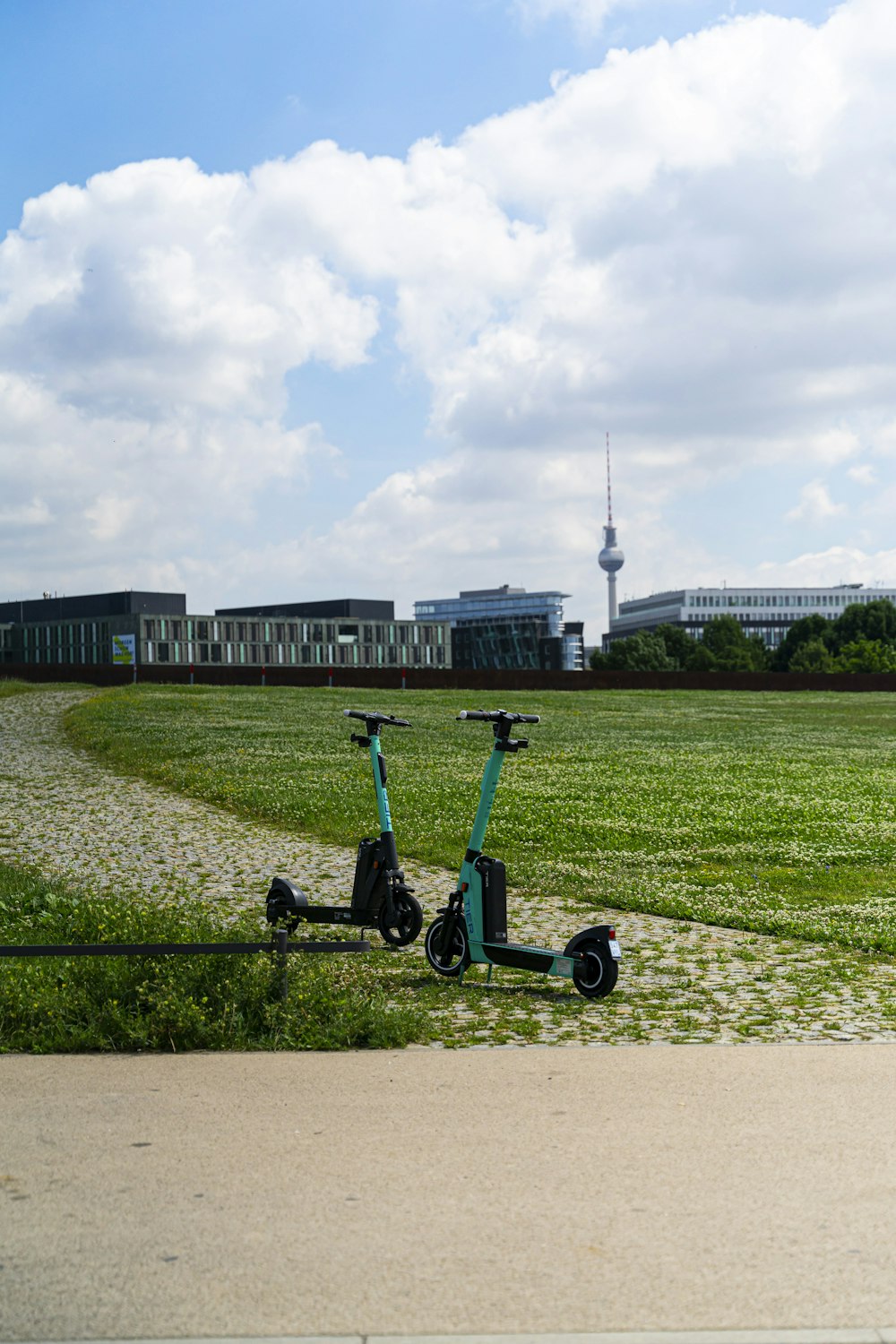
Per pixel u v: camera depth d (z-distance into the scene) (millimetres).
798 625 147625
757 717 47375
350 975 8812
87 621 160250
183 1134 5531
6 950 7836
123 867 15516
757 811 20781
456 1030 7887
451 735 35875
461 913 9555
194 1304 3885
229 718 40188
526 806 21125
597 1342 3641
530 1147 5324
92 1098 6156
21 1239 4363
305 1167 5070
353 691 56031
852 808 21172
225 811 21500
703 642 152625
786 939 11609
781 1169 5012
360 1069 6754
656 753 31859
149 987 7734
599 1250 4250
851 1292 3936
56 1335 3705
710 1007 8578
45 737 35781
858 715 48750
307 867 15648
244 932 9070
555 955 8969
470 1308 3848
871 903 13492
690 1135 5469
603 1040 7574
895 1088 6242
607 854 16859
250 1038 7469
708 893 14078
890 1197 4695
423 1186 4848
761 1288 3971
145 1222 4504
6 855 16500
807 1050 7172
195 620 159875
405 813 20312
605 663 142375
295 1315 3811
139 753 29828
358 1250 4262
